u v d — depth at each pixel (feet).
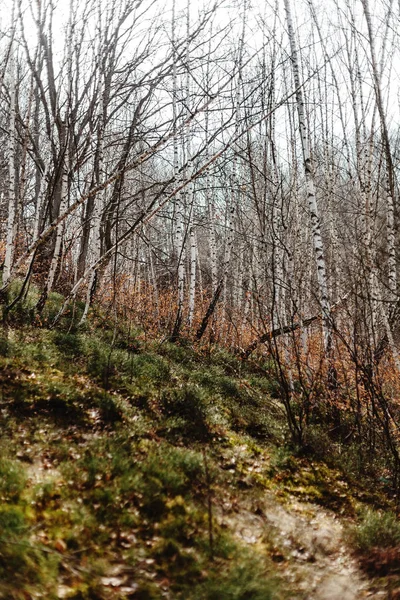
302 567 14.71
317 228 28.73
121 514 14.62
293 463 22.13
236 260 57.72
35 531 12.87
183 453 18.99
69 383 23.09
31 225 61.82
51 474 15.88
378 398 23.57
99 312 38.45
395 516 18.48
